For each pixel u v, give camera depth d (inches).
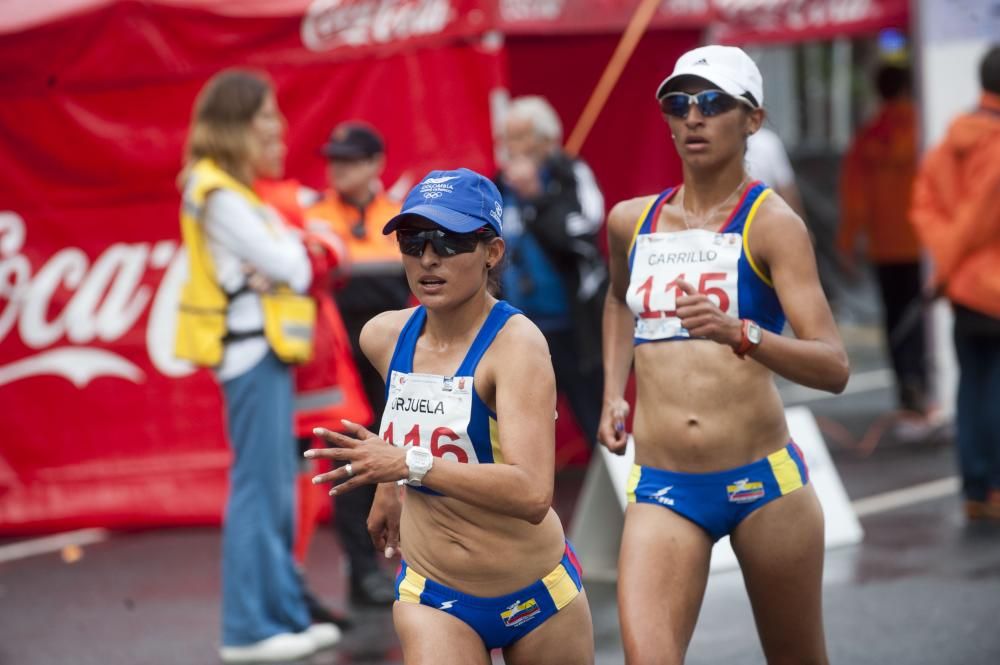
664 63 1259.8
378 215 887.1
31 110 1082.1
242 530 737.6
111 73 1066.7
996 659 689.6
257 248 717.3
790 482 514.3
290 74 1056.2
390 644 759.1
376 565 845.2
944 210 991.6
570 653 462.9
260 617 738.2
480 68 1027.9
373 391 876.6
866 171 1395.2
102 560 1001.5
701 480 514.3
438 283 438.0
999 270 964.0
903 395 1363.2
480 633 458.3
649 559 505.0
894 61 1455.5
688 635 506.6
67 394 1099.3
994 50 977.5
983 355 984.3
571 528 1001.5
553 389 439.8
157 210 1082.7
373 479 418.0
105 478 1095.0
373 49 1046.4
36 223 1093.8
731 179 523.5
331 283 799.7
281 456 741.9
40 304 1099.3
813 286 502.0
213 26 1051.3
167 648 778.2
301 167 1062.4
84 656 770.2
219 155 730.2
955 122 983.6
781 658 535.8
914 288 1373.0
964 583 830.5
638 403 536.7
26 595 912.9
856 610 788.0
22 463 1099.9
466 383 442.6
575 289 1029.2
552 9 1040.8
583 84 1267.2
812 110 2657.5
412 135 1043.9
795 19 1408.7
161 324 1090.7
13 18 1062.4
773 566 515.2
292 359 735.7
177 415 1093.1
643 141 1258.0
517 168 1012.5
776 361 479.8
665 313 524.1
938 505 1043.3
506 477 423.5
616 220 554.3
